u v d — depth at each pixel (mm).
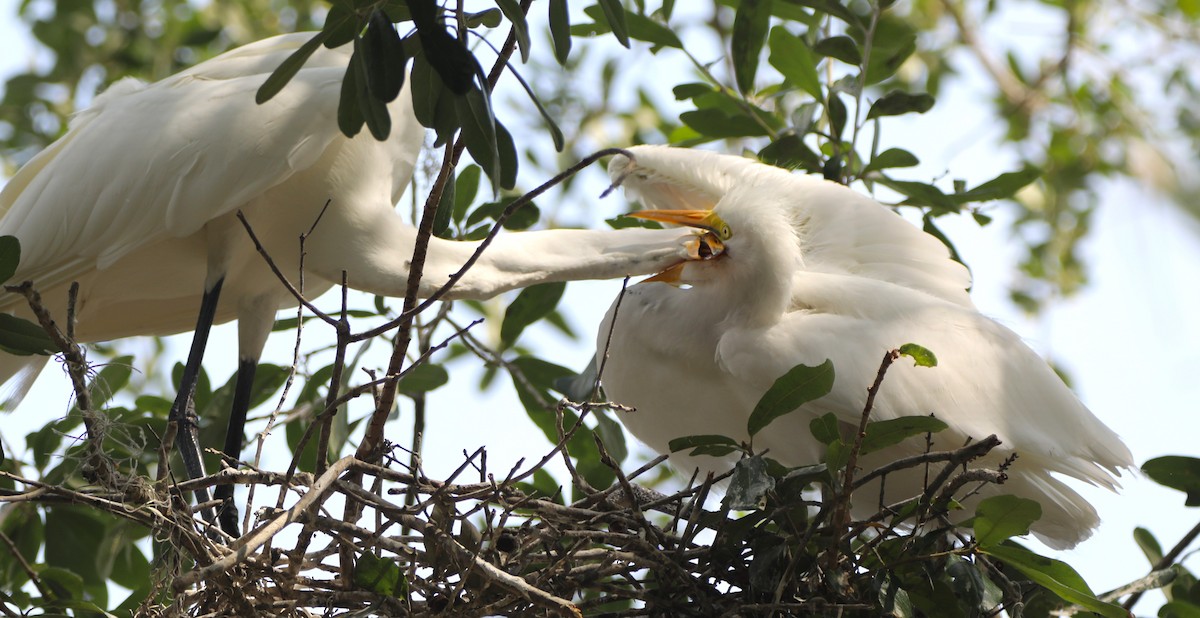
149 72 15125
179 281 10172
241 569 6770
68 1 15375
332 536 7000
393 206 10445
